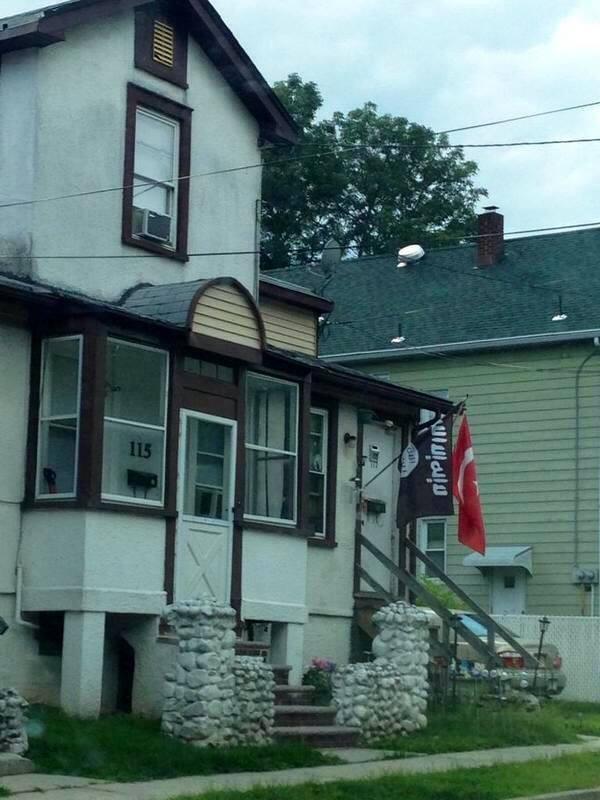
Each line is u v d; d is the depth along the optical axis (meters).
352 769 13.72
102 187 17.00
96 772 12.57
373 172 49.47
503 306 32.97
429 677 18.50
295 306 20.53
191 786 12.12
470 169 50.66
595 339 30.42
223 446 17.08
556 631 26.17
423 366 32.97
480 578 31.61
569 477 30.69
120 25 17.41
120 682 15.95
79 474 15.13
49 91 16.47
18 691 15.07
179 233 17.94
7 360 15.42
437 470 20.02
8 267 16.17
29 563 15.28
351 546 19.95
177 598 16.08
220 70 18.75
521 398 31.56
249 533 17.30
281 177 48.44
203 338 16.42
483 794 12.17
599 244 33.94
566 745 16.88
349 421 20.19
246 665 14.51
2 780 11.96
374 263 36.94
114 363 15.74
